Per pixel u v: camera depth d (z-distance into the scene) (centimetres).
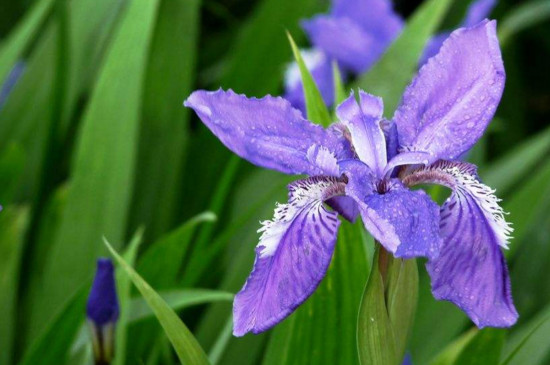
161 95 82
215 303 75
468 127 57
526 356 69
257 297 55
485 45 57
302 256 56
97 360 64
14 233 74
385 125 58
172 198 82
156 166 81
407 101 58
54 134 81
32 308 77
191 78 82
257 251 56
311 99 63
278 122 57
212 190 87
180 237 70
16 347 77
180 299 67
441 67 58
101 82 75
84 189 75
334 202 57
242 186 83
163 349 73
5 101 87
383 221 54
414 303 58
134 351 73
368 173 56
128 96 75
